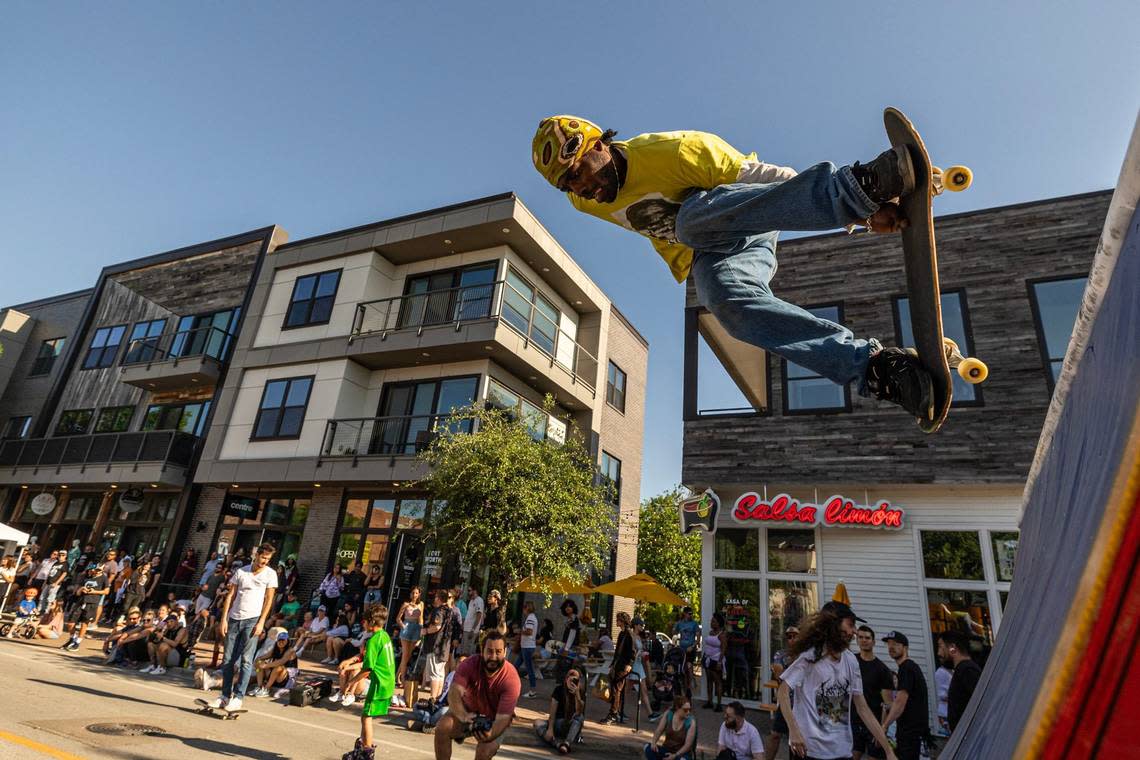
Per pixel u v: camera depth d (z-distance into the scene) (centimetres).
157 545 1972
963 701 573
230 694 785
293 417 1841
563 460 1383
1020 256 1269
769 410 1348
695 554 3334
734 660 1261
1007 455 1161
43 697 772
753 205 170
